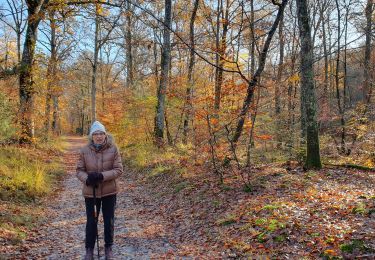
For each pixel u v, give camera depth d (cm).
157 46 2905
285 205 753
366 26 1962
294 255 534
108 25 2714
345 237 544
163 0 2275
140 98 2292
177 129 2328
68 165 1950
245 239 629
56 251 643
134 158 1897
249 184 926
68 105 6194
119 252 641
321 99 2056
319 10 2266
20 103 1892
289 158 1382
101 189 546
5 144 1667
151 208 1000
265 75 1145
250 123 1131
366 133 1451
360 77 2900
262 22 1777
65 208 995
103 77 4991
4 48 3800
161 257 614
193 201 947
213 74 2028
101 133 547
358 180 978
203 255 606
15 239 662
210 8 2114
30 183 1085
